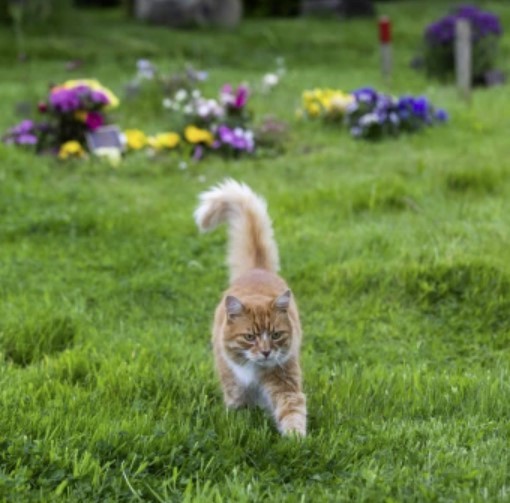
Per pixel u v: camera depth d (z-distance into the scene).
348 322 8.19
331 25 29.50
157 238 10.23
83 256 9.68
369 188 11.41
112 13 32.00
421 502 4.79
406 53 25.14
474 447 5.54
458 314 8.20
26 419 5.67
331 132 15.26
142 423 5.64
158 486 5.06
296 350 6.09
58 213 10.70
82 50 23.91
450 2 34.44
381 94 16.20
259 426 5.81
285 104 17.27
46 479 5.04
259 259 7.11
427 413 6.15
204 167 13.21
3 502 4.78
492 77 20.84
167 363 6.91
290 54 24.67
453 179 11.72
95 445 5.34
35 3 27.23
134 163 13.27
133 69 22.17
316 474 5.20
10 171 12.27
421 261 9.05
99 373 6.71
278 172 13.03
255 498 4.83
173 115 14.52
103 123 13.95
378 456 5.41
